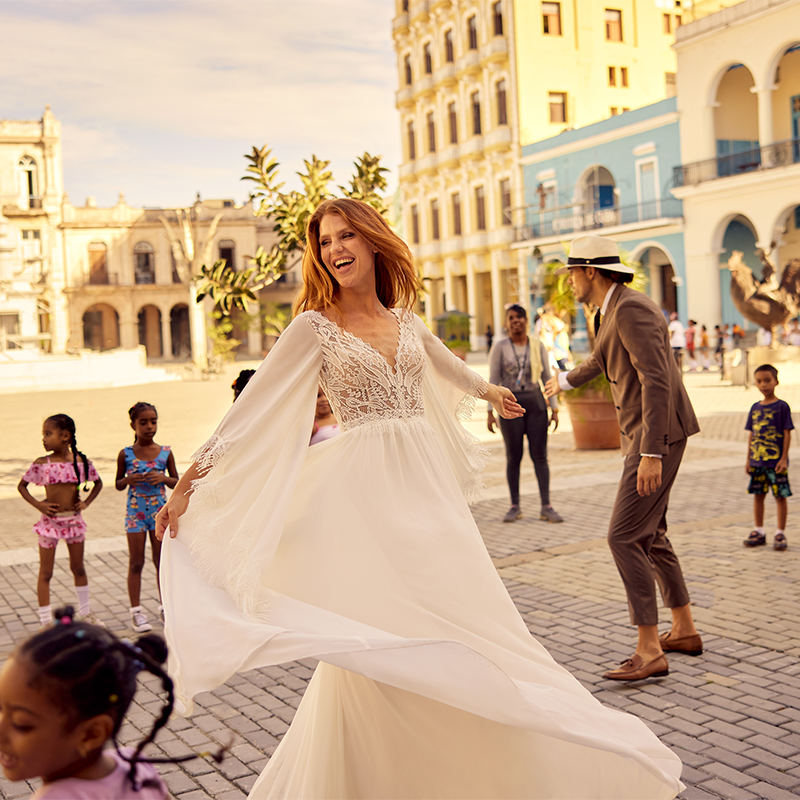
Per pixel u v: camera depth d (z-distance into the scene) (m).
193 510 2.45
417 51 46.34
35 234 59.69
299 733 2.69
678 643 4.45
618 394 4.25
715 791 3.04
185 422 17.84
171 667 2.27
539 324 16.25
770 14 27.95
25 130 58.75
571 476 10.34
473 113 42.38
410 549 2.44
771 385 6.46
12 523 8.95
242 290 10.23
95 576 6.66
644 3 41.81
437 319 40.75
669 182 32.09
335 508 2.49
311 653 2.10
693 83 30.75
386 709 2.33
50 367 33.00
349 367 2.57
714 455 11.32
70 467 5.44
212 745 3.62
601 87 41.06
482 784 2.30
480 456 3.03
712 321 30.69
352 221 2.63
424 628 2.39
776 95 30.83
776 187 27.95
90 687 1.34
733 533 7.14
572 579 6.00
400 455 2.57
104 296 60.50
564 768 2.36
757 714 3.68
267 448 2.49
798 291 26.16
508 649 2.48
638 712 3.74
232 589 2.31
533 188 38.88
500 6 39.97
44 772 1.40
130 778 1.48
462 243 44.00
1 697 1.35
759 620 4.93
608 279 4.27
